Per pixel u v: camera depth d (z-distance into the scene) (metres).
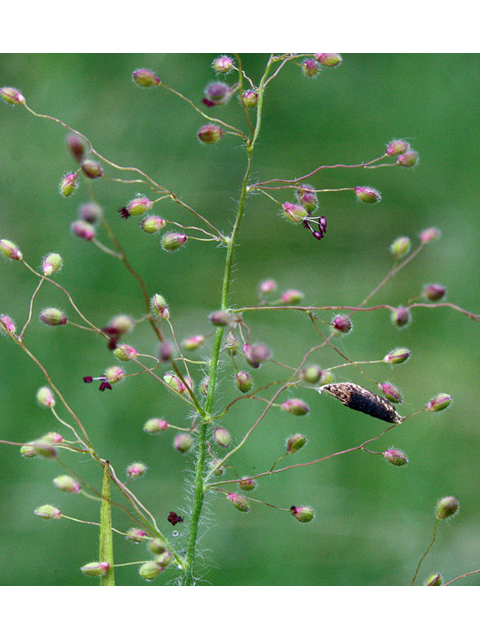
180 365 0.19
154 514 0.19
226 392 0.20
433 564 0.19
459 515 0.20
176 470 0.19
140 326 0.20
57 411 0.20
